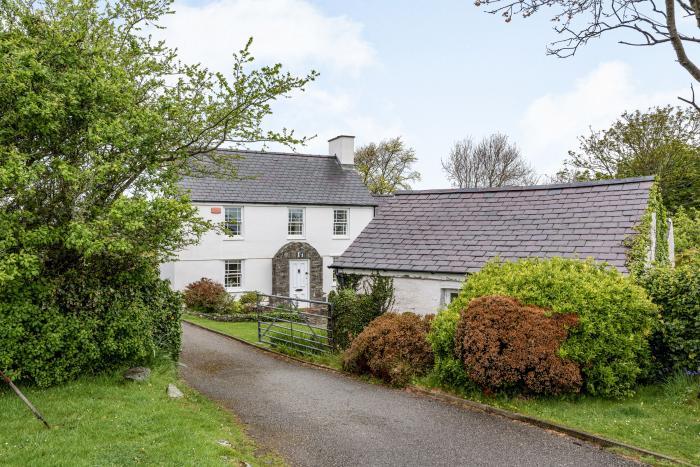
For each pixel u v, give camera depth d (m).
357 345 10.35
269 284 26.02
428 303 12.73
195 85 9.68
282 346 13.48
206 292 21.72
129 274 8.66
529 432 6.93
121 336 8.35
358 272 13.96
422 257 13.23
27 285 7.56
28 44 7.29
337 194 28.34
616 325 8.02
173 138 9.15
